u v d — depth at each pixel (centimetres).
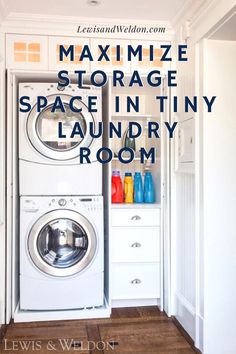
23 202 274
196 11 234
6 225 271
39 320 276
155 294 299
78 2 244
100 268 285
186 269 260
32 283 276
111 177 301
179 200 274
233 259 227
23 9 254
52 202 277
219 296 226
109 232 288
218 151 225
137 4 248
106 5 249
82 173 283
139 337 250
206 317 225
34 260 274
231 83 226
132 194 320
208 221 225
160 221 299
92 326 268
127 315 288
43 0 241
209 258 225
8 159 270
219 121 225
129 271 296
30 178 277
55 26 271
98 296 285
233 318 227
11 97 271
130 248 295
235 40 227
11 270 275
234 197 227
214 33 215
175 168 277
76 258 284
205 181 224
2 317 267
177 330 261
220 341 226
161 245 298
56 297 279
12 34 269
